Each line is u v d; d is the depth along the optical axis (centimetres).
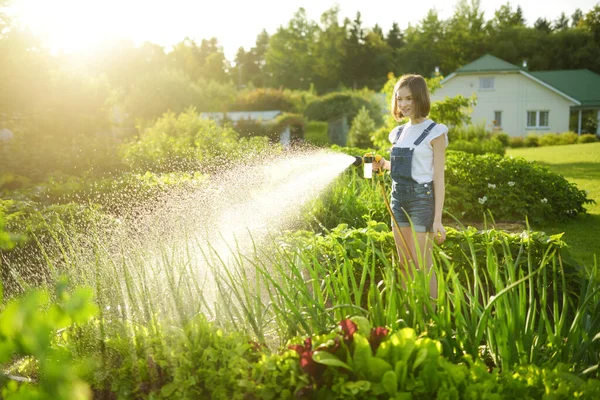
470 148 1991
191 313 272
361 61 7700
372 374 211
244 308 267
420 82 339
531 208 819
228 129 1370
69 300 113
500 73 3812
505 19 7825
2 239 153
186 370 235
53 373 111
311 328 269
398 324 257
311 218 615
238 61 10262
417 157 336
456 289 253
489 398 198
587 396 203
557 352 247
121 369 246
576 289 378
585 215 878
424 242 343
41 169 985
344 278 282
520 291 257
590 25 6762
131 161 1045
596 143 3064
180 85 3794
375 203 691
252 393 224
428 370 209
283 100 4069
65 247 430
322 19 7894
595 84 4238
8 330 108
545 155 2317
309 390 213
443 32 7406
